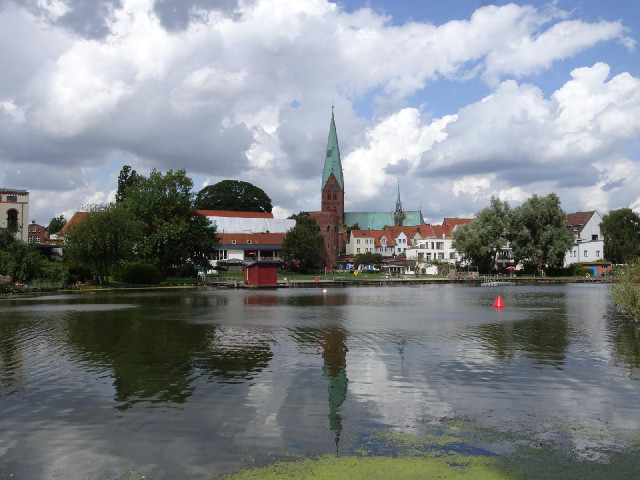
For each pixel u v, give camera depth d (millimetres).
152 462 9164
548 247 104062
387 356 18422
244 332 24594
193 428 10852
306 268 120688
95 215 66812
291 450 9680
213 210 155750
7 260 60156
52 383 14492
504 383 14562
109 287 68062
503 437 10320
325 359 17875
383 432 10617
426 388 14031
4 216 83000
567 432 10586
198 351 19391
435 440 10164
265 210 170625
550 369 16312
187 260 88500
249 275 78750
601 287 76688
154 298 49094
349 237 184250
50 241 105562
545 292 62438
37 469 8922
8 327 26312
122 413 11812
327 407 12305
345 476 8547
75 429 10797
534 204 105688
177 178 84438
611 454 9469
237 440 10172
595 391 13688
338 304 42406
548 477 8523
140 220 75688
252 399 12938
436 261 120688
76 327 26328
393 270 139625
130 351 19375
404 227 190625
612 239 122438
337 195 197375
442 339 22391
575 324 27859
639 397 13117
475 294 58375
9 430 10758
